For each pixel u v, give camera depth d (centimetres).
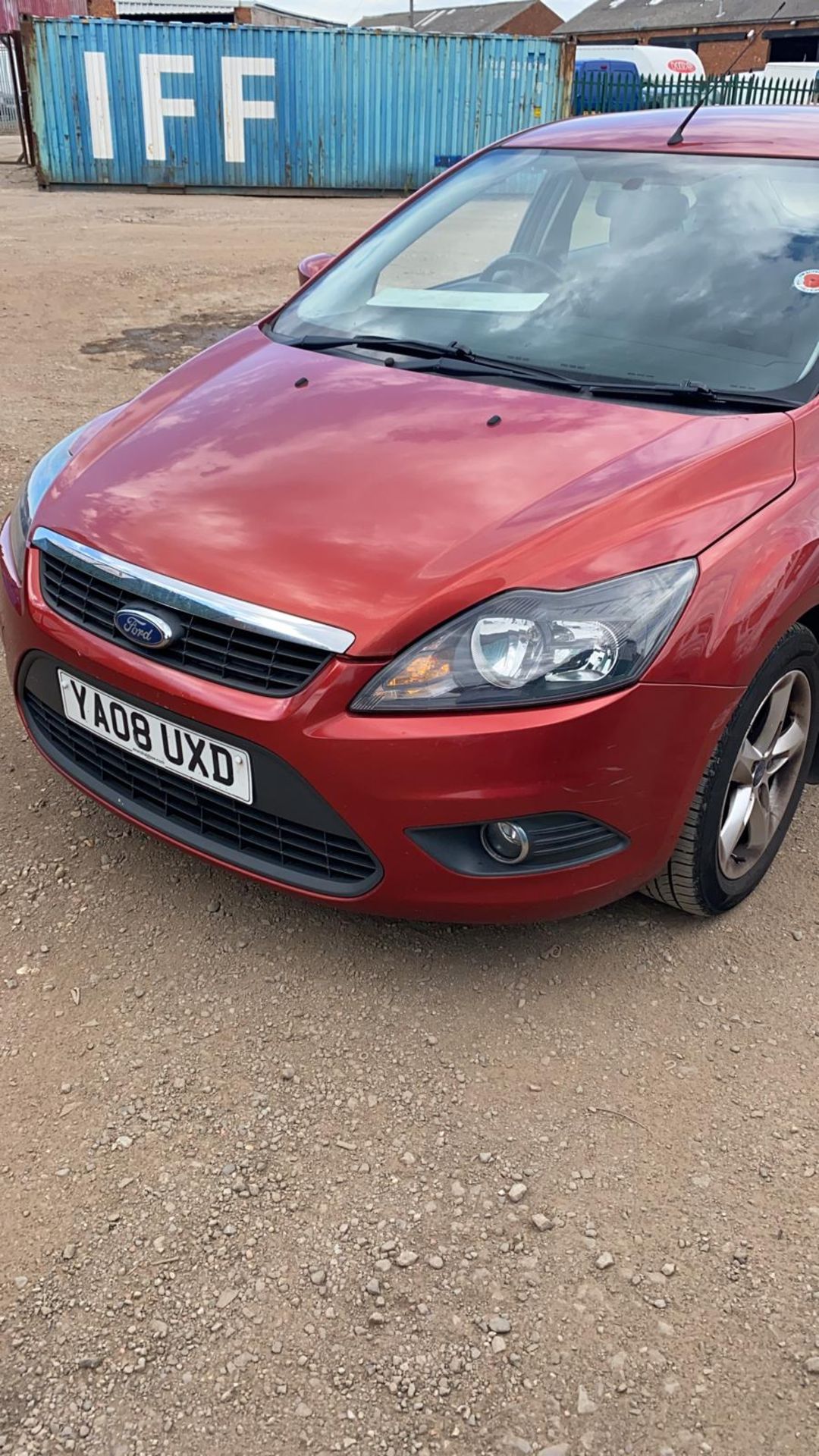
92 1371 170
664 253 310
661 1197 202
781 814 274
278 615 211
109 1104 216
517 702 205
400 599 208
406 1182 203
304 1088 221
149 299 940
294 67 1783
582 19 5359
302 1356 173
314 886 226
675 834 233
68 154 1772
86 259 1096
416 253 344
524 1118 217
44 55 1697
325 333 320
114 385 691
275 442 256
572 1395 169
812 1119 220
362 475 238
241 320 879
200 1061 226
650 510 224
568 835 218
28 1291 181
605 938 264
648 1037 238
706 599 217
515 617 207
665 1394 170
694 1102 222
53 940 255
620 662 208
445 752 204
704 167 326
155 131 1781
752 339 283
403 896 220
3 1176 200
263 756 215
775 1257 192
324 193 1892
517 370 285
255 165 1842
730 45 4659
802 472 251
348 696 207
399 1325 178
